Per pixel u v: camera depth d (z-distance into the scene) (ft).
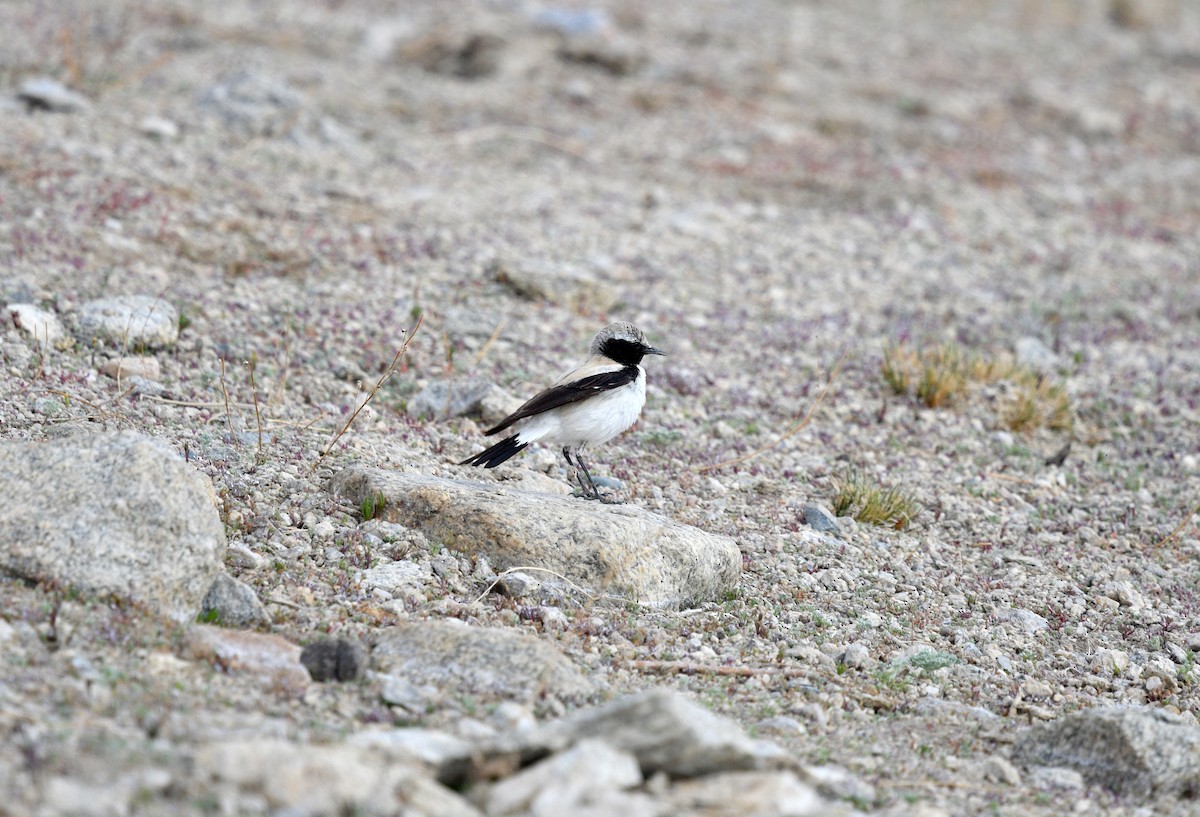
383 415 43.70
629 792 22.62
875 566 39.06
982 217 73.97
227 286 50.75
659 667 30.89
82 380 40.93
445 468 40.27
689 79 92.02
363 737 24.35
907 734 29.48
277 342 47.03
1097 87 104.47
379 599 31.94
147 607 28.02
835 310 59.47
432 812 21.34
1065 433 51.19
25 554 27.99
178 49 80.84
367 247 57.11
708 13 111.14
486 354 49.52
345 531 34.55
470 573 33.73
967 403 52.03
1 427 36.27
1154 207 80.02
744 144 81.35
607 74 91.30
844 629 34.96
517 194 67.97
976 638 35.50
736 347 54.60
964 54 110.22
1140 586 40.06
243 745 21.99
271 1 95.96
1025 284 65.21
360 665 27.99
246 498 35.29
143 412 39.63
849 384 52.44
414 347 48.98
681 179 74.49
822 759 27.20
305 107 72.33
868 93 94.43
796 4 121.08
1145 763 27.14
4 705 23.22
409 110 78.13
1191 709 32.91
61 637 26.40
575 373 38.04
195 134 66.44
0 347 41.50
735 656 32.27
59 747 21.89
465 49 88.79
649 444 45.65
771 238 67.36
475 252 58.59
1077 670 34.58
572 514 34.99
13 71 70.85
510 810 21.86
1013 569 40.16
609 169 74.59
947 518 43.29
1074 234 73.46
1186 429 51.55
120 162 60.34
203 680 26.14
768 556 38.40
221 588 29.99
